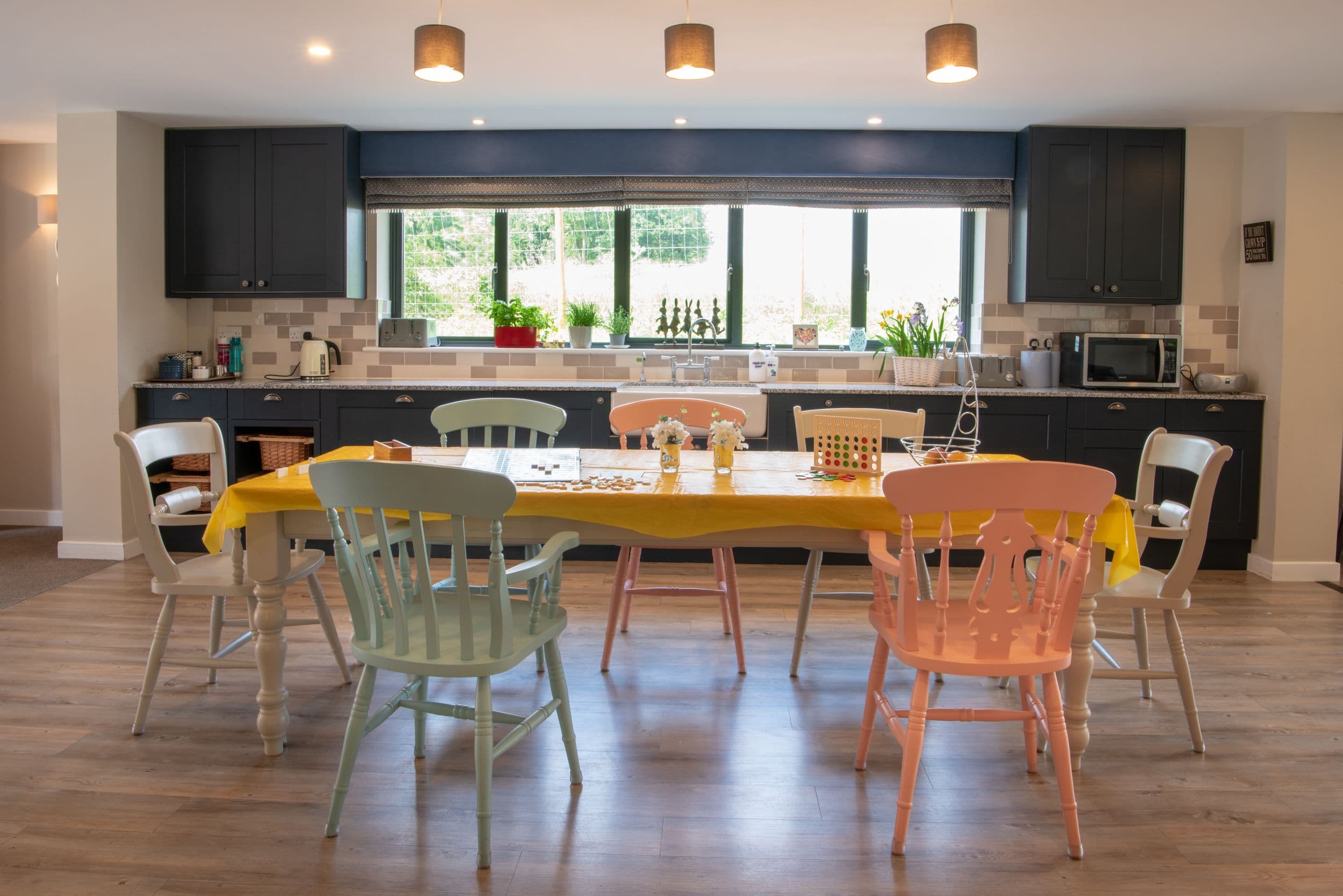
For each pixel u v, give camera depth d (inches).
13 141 230.7
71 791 101.1
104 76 176.4
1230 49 158.1
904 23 146.6
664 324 236.2
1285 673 142.1
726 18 145.0
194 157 216.2
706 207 235.0
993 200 220.4
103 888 83.5
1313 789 104.7
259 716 111.3
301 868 87.1
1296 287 198.1
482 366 234.1
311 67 170.6
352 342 233.3
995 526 86.7
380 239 234.8
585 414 208.2
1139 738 117.9
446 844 91.4
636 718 122.0
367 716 92.8
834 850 91.4
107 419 204.8
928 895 84.1
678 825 95.7
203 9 141.6
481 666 87.4
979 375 219.0
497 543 86.9
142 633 155.1
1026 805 100.6
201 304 231.6
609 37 154.3
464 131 219.9
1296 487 199.8
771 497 101.6
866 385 219.8
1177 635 113.4
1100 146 211.5
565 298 241.0
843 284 238.8
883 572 99.5
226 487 126.6
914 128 216.5
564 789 103.0
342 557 90.7
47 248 235.0
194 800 99.6
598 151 219.5
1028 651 91.6
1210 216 214.8
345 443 209.6
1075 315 227.6
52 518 241.0
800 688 132.8
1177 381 209.0
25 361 237.5
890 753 112.8
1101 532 103.3
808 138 218.1
